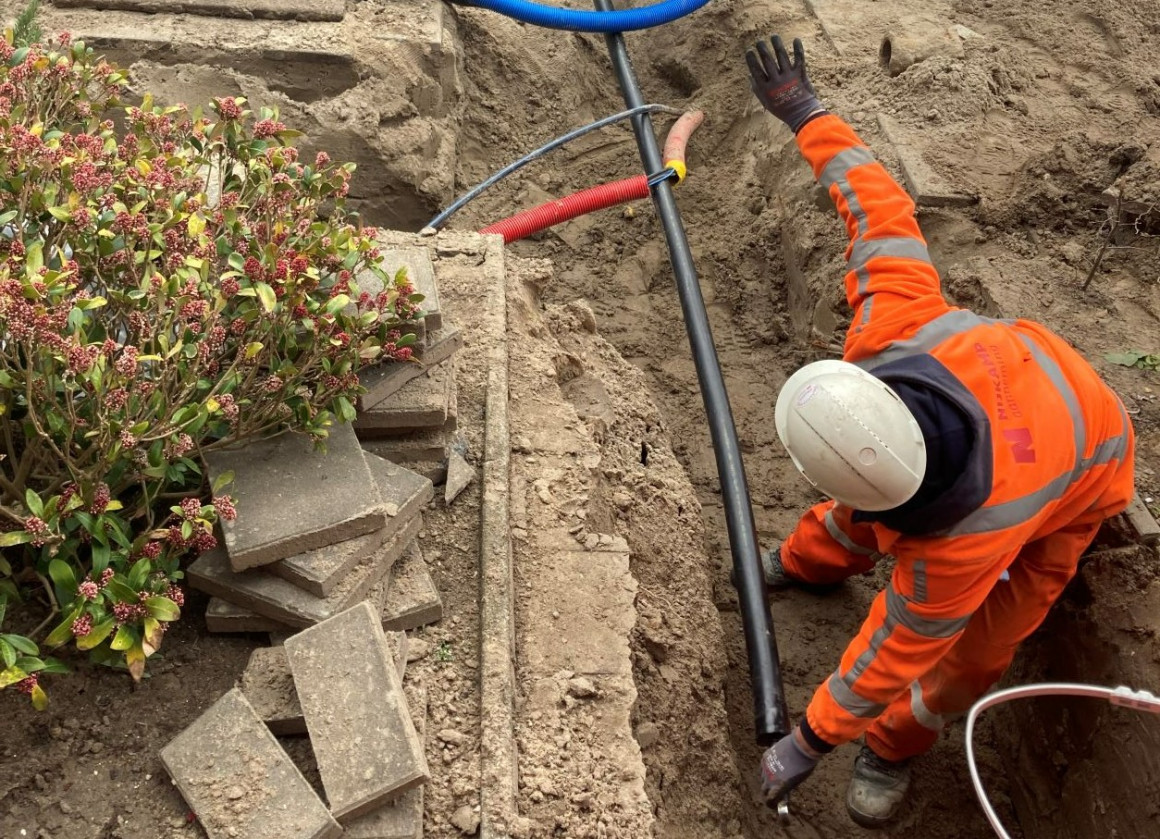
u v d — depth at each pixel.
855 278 3.12
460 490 3.14
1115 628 3.27
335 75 5.50
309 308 2.71
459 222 5.91
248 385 2.70
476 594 2.90
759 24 6.59
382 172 5.54
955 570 2.62
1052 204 4.94
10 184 2.63
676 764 3.13
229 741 2.36
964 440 2.62
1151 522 3.41
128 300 2.57
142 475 2.55
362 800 2.26
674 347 5.45
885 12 6.52
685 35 6.99
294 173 3.14
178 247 2.65
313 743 2.34
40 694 2.25
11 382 2.30
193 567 2.68
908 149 5.24
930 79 5.58
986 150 5.25
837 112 5.66
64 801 2.34
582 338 4.48
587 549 3.13
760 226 5.74
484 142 6.38
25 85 3.00
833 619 4.12
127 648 2.32
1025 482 2.63
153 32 5.45
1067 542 3.09
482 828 2.38
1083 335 4.30
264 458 2.80
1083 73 5.92
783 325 5.43
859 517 2.87
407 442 3.14
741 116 6.45
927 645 2.77
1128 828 3.07
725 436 4.21
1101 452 2.92
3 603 2.42
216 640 2.71
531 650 2.85
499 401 3.43
